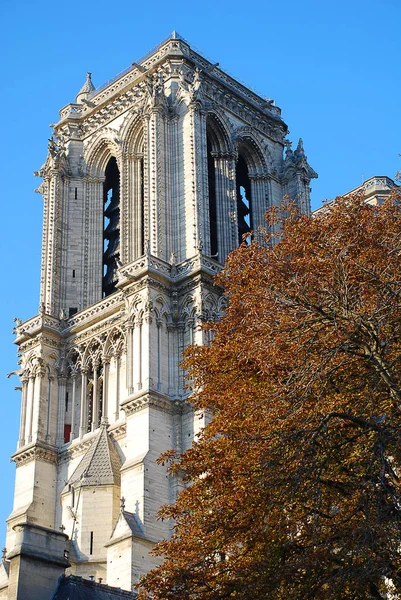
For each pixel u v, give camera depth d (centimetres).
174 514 4788
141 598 4534
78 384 9788
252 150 11225
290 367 4412
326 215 5350
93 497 8606
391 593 3941
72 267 10612
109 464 8806
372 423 3791
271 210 5838
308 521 4153
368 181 9731
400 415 3884
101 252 10738
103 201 11088
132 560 7812
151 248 9538
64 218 10812
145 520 8050
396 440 3791
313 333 4319
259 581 3941
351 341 3966
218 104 10875
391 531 3647
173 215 9794
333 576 3691
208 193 10231
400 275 4262
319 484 3950
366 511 3672
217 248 10256
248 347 4800
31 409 9675
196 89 10200
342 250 4484
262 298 4862
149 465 8306
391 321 4053
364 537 3631
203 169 9962
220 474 4547
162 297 9125
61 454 9488
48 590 4741
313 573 3900
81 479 8712
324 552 3841
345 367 4200
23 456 9456
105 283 10694
